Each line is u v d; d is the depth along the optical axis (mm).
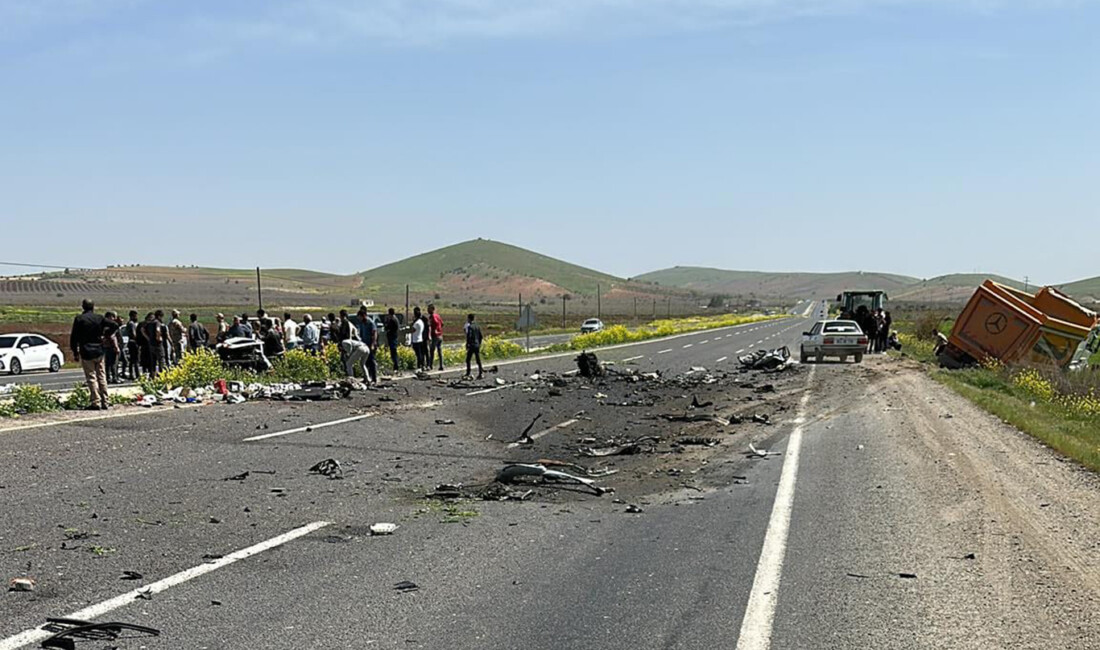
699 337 67938
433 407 19812
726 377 30109
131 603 6285
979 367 33094
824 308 189625
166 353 27812
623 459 13555
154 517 8945
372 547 8031
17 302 104812
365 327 26156
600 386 25719
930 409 20562
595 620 6137
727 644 5715
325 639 5672
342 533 8539
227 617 6055
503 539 8414
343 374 28109
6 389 21047
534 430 16656
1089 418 19781
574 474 12055
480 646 5609
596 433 16391
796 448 14633
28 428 15055
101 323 17984
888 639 5828
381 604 6402
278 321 31859
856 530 8859
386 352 32406
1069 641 5797
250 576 7031
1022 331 32562
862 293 56344
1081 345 32125
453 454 13633
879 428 17188
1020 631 5980
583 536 8586
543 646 5629
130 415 17062
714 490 11062
